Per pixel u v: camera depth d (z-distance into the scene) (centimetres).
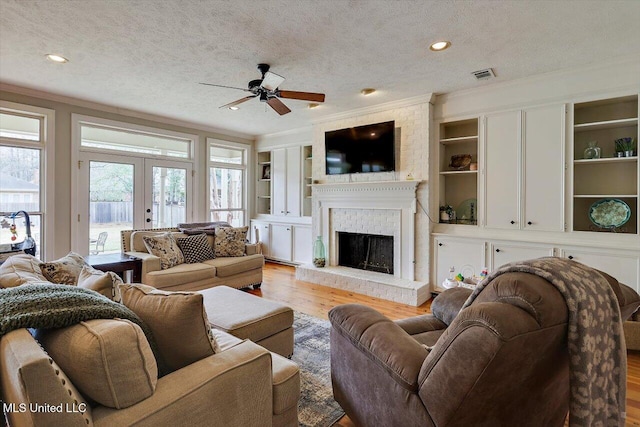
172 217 536
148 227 505
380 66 311
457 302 200
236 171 645
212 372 117
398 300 388
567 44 267
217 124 559
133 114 476
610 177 335
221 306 238
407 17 227
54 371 83
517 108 348
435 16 226
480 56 289
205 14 225
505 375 100
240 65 311
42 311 100
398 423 130
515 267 112
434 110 404
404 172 417
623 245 297
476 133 409
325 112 472
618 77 297
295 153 596
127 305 133
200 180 573
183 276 360
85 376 92
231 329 205
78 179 430
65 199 418
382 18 229
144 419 96
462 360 102
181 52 284
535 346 99
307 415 185
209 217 588
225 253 438
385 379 137
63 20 233
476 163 394
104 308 110
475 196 417
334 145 477
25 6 215
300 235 588
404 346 137
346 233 499
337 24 237
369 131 437
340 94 391
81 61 304
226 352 130
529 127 343
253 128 590
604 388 113
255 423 129
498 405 109
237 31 248
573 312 103
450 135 430
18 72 331
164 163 526
